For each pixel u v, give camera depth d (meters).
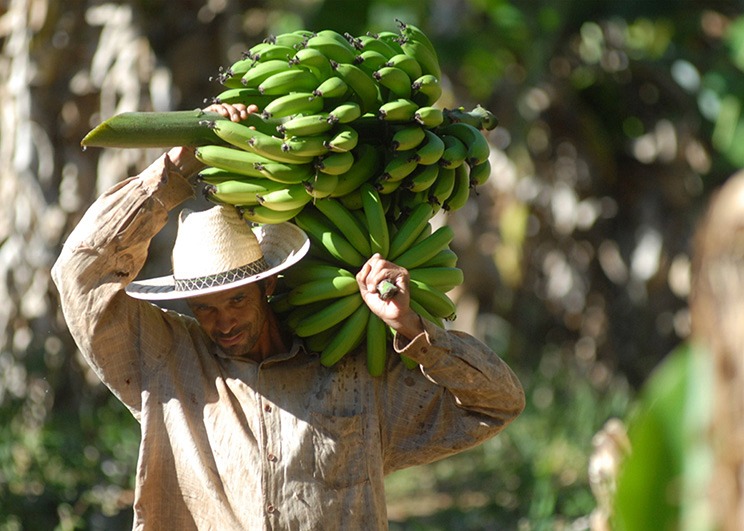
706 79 36.00
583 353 38.84
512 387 13.53
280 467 13.05
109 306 13.33
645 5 36.97
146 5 31.97
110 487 27.23
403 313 12.94
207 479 13.11
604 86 38.56
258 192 13.41
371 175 13.83
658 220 38.62
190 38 32.38
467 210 36.56
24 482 26.31
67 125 31.80
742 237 6.47
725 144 34.12
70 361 31.80
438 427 13.78
